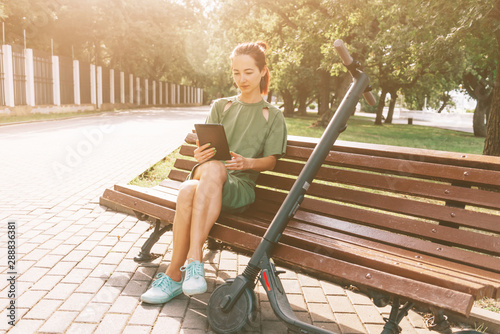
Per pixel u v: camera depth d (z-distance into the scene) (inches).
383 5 524.7
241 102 126.3
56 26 1219.9
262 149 125.3
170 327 103.3
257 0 810.8
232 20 862.5
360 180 119.7
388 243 108.0
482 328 111.7
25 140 486.0
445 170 108.3
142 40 1446.9
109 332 99.7
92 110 1307.8
